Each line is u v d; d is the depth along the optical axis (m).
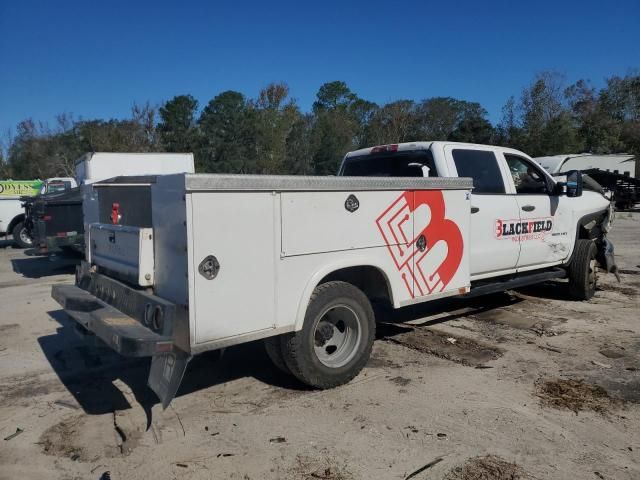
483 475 3.27
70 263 12.32
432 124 59.50
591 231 8.15
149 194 3.94
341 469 3.35
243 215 3.77
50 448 3.69
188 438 3.78
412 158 6.15
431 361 5.27
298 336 4.27
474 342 5.84
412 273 5.00
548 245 7.02
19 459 3.55
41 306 7.94
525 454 3.52
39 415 4.21
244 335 3.85
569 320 6.75
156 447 3.66
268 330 3.99
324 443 3.68
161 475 3.32
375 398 4.40
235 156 43.47
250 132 43.44
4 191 22.83
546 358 5.33
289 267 4.07
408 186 4.86
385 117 47.81
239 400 4.41
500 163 6.46
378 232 4.66
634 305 7.55
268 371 5.05
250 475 3.31
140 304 3.88
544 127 42.56
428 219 5.09
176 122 44.16
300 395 4.48
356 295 4.61
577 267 7.57
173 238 3.65
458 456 3.49
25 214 14.58
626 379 4.78
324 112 52.06
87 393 4.63
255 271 3.87
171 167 16.88
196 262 3.57
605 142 50.41
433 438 3.73
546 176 7.16
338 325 4.74
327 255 4.30
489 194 6.17
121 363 5.36
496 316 6.95
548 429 3.85
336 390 4.57
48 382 4.89
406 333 6.20
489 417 4.04
